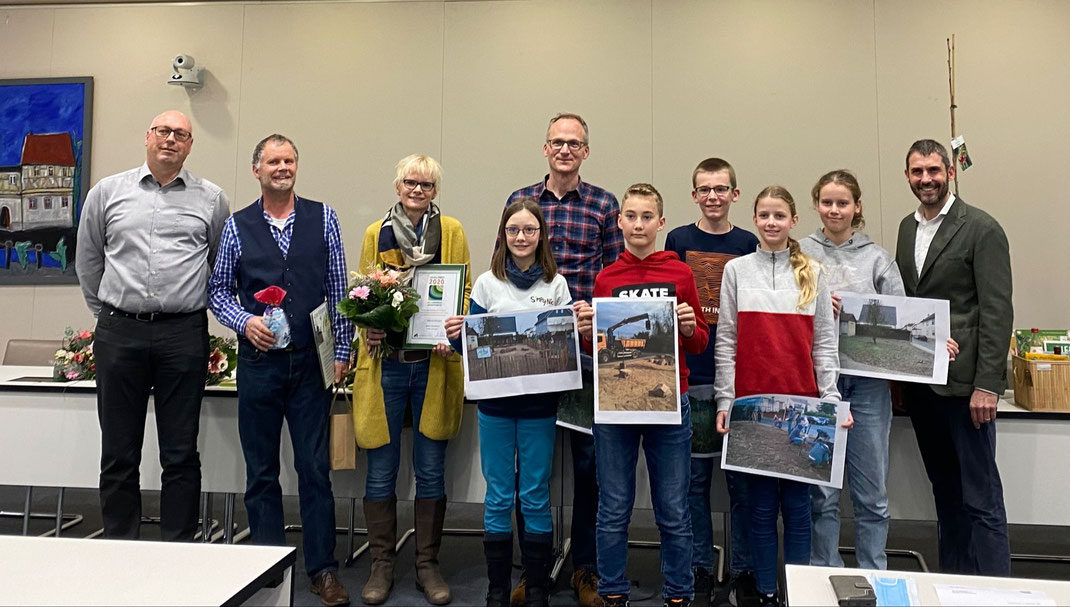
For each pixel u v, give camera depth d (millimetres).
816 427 2098
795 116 4176
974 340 2281
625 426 2121
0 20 4715
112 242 2414
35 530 3248
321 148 4516
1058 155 3984
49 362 3842
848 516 2580
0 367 3639
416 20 4469
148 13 4664
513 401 2242
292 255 2381
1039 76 4008
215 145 4594
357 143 4492
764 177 4188
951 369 2277
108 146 4652
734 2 4234
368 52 4500
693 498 2424
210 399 2729
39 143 4660
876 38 4121
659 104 4270
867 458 2266
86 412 2732
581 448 2424
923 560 2959
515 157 4371
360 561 2920
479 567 2814
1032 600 1027
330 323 2465
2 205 4652
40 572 1074
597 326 2102
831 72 4152
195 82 4543
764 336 2186
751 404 2168
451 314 2393
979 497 2256
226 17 4609
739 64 4223
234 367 2932
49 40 4723
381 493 2461
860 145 4117
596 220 2543
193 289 2430
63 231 4613
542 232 2293
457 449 2668
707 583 2410
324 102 4520
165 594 1000
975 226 2299
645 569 2846
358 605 2404
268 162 2359
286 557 1160
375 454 2469
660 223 2182
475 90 4410
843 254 2391
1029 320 3977
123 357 2348
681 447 2121
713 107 4234
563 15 4359
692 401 2393
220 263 2391
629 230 2164
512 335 2219
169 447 2396
